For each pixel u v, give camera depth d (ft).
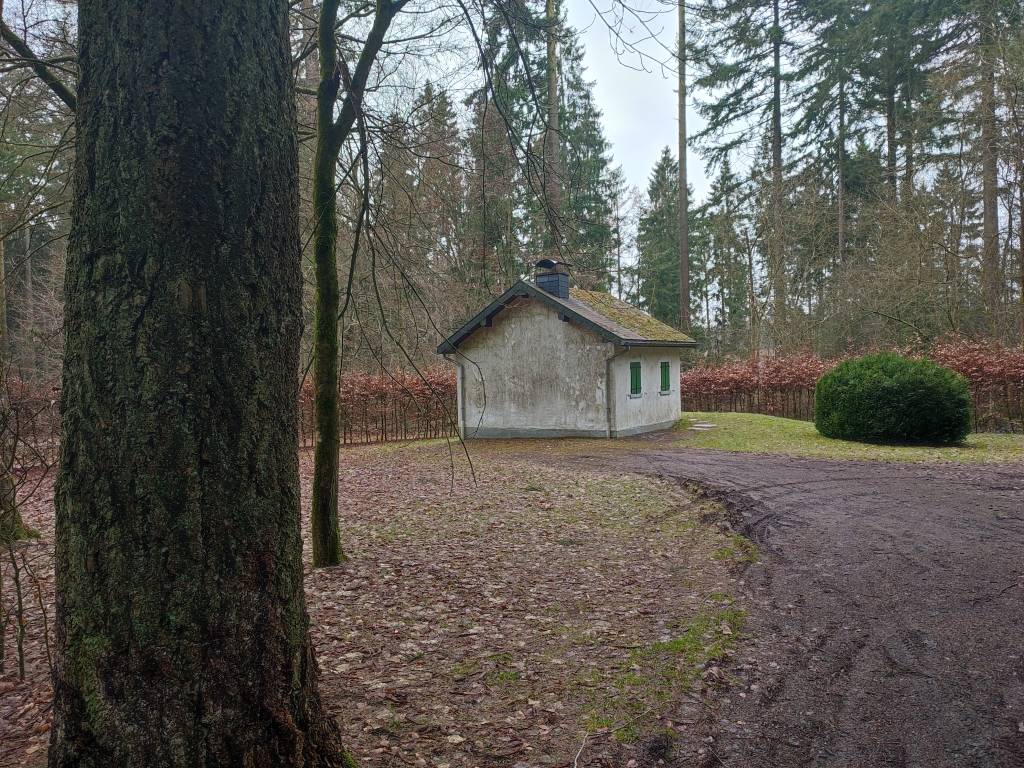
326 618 16.60
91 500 6.23
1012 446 46.93
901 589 18.10
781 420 70.95
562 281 60.64
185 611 6.19
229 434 6.44
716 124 94.68
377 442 63.41
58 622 6.49
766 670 13.41
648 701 12.19
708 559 21.31
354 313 20.94
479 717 11.70
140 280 6.19
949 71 66.54
